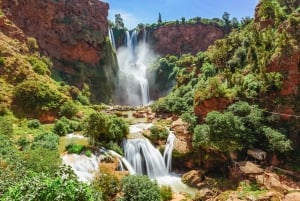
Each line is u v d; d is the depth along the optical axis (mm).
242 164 29641
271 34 40062
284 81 33906
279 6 47688
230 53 48312
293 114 33094
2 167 17625
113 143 33125
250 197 24625
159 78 90500
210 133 30656
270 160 30578
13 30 51406
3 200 9688
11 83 42344
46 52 61375
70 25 67625
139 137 36188
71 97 50438
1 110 37031
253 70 38875
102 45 75188
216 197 26281
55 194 9164
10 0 55125
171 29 109250
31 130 34750
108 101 71875
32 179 9641
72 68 65875
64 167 12117
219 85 36156
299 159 31078
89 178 25531
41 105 41094
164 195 25922
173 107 45281
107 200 22719
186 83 55156
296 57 34156
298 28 36469
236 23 103938
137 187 21844
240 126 30656
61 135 34906
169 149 35938
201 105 35688
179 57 101562
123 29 106812
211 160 33250
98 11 78000
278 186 26188
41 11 61625
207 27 106000
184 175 32469
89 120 31125
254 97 34656
